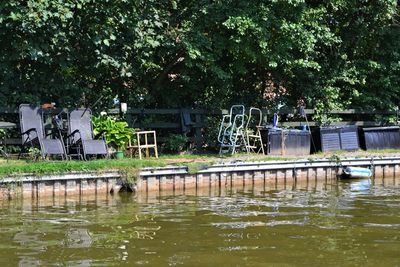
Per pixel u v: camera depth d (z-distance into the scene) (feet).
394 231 23.25
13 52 40.14
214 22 46.03
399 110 58.34
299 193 35.37
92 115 42.98
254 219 25.81
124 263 18.21
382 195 34.32
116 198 32.65
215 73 46.44
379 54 56.80
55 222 24.75
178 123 48.80
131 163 35.68
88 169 33.73
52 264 18.01
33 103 41.78
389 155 46.85
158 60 48.06
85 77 45.52
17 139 42.11
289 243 21.06
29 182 31.94
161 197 33.19
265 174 40.73
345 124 55.06
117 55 44.11
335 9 51.62
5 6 37.11
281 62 48.62
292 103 54.60
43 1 38.11
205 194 34.76
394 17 56.59
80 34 41.78
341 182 42.29
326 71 54.34
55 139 37.47
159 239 21.61
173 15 47.42
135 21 42.91
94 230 23.13
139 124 47.19
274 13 46.91
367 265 18.25
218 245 20.71
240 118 49.78
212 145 48.37
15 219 25.40
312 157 44.37
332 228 23.80
